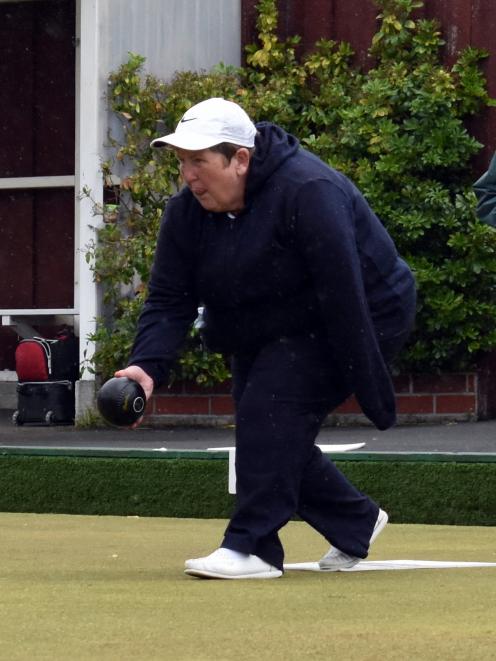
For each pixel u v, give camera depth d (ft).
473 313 95.35
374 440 86.02
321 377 37.73
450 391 96.99
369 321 36.76
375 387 37.32
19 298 117.39
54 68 115.96
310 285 37.22
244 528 37.37
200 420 99.04
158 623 27.32
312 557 46.11
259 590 33.83
